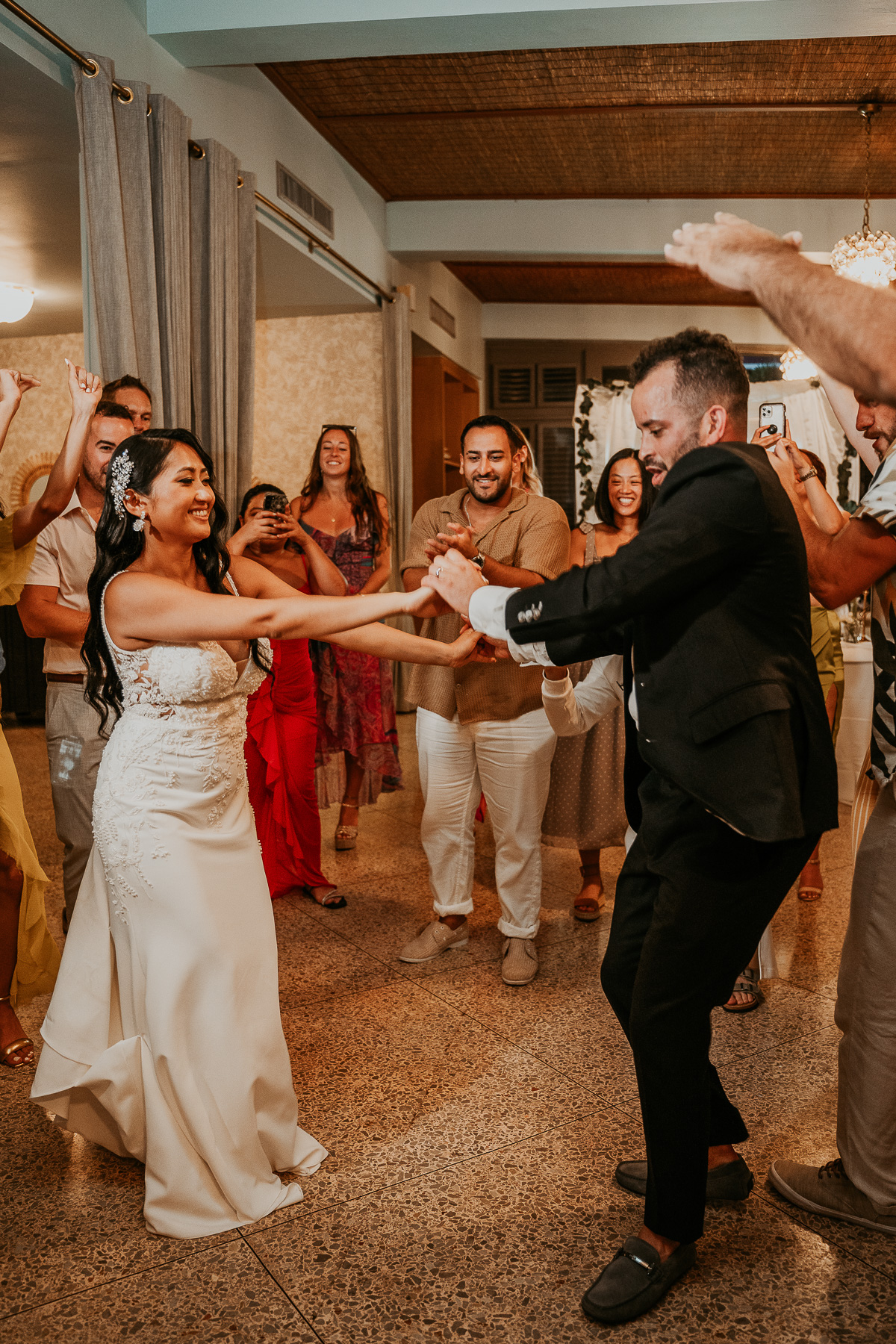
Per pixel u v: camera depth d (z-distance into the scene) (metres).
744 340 10.30
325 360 7.57
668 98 5.48
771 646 1.53
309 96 5.58
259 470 7.55
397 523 7.59
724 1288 1.70
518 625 1.61
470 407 9.92
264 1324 1.62
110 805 1.90
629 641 1.74
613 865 4.23
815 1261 1.77
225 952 1.89
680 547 1.43
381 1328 1.61
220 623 1.82
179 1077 1.84
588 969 3.10
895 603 1.73
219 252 4.55
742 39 4.31
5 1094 2.39
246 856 2.00
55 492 2.62
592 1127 2.21
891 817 1.78
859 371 1.14
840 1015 1.90
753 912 1.58
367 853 4.42
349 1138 2.18
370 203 7.06
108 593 1.91
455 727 3.05
